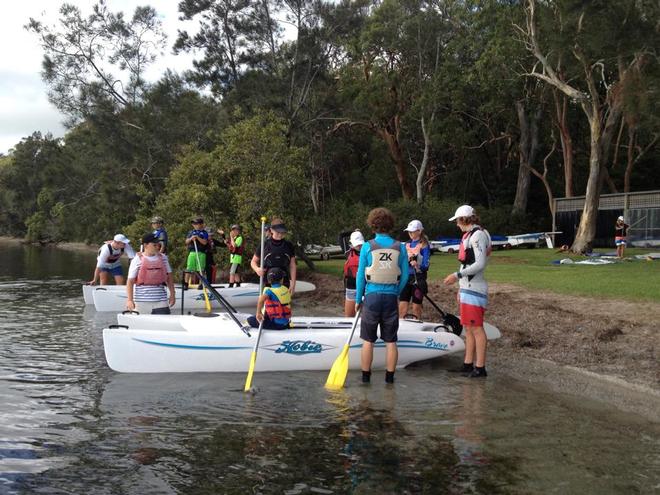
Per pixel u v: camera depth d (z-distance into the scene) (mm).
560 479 3900
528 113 34875
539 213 39625
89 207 32219
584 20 17000
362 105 31984
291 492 3746
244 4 28453
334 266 20203
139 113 29828
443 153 39969
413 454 4320
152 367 6707
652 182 39375
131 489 3789
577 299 10648
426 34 31453
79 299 13492
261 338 6801
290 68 29328
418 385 6238
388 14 31516
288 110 29281
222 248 16156
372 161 42750
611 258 19797
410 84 33469
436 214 30672
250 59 29344
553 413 5227
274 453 4355
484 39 29047
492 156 40344
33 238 57688
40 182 60656
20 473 4012
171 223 16906
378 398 5750
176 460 4234
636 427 4855
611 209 27266
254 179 16672
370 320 6242
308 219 17844
